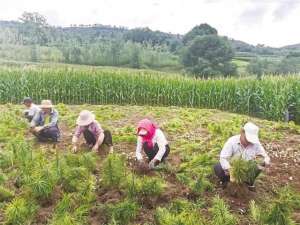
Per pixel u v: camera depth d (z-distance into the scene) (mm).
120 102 11430
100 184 3557
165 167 3859
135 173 3795
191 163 4012
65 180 3467
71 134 5383
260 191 3535
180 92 10969
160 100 11242
